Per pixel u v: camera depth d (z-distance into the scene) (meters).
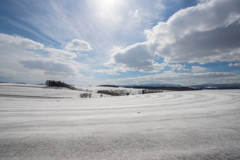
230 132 2.58
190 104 6.80
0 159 1.68
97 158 1.72
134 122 3.42
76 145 2.09
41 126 3.11
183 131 2.67
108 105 7.18
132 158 1.72
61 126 3.11
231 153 1.80
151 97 12.34
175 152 1.85
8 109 5.81
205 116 3.97
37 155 1.79
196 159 1.67
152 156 1.76
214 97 9.78
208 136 2.39
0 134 2.56
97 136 2.45
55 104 7.93
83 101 10.15
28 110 5.54
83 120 3.69
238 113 4.33
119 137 2.40
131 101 9.32
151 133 2.58
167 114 4.39
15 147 2.02
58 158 1.72
